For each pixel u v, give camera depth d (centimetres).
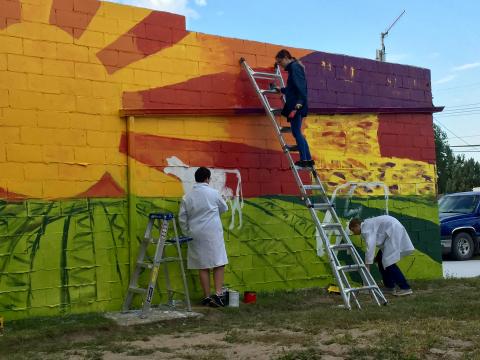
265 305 803
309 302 845
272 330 641
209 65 877
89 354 550
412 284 996
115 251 770
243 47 916
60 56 750
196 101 859
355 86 1030
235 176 883
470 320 665
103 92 779
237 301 795
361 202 1012
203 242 786
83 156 757
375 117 1043
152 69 823
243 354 539
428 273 1078
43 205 724
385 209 1040
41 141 729
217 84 881
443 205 1709
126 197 784
